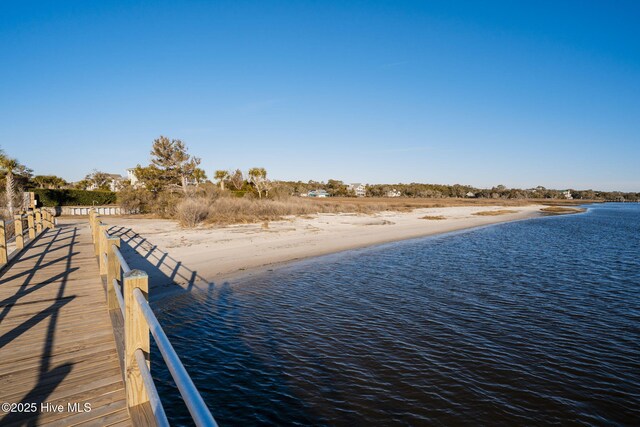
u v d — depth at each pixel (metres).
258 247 19.11
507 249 22.62
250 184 55.53
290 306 10.44
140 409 2.48
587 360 7.47
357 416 5.51
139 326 2.42
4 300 5.72
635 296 12.31
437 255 19.72
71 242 12.62
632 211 83.88
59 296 5.97
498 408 5.76
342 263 16.72
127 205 35.69
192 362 7.06
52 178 57.62
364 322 9.30
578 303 11.38
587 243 26.33
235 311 9.89
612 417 5.64
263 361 7.14
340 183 118.31
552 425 5.40
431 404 5.83
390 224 35.47
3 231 8.34
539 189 195.75
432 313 10.09
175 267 14.05
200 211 27.72
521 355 7.62
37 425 2.66
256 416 5.48
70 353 3.87
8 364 3.60
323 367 6.95
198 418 1.22
